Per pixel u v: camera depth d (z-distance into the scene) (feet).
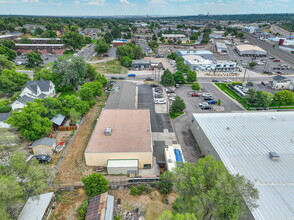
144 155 109.60
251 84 250.57
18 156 88.22
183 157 119.96
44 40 453.17
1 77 203.41
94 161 111.14
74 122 153.89
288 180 84.58
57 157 119.14
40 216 78.54
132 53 365.81
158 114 176.24
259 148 106.73
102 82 230.48
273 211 70.08
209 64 321.52
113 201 85.92
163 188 95.50
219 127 128.77
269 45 541.34
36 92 196.44
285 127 128.67
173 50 472.03
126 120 140.36
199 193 66.85
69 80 215.92
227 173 69.26
